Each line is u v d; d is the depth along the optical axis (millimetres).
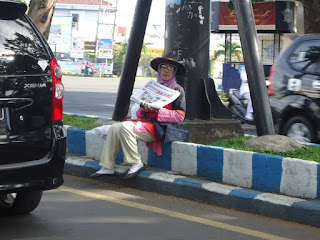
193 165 6492
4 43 4555
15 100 4543
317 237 4922
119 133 6695
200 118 8328
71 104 19156
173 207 5852
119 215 5473
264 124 7164
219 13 23953
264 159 5836
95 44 77562
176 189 6301
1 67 4488
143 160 7105
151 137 6758
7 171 4480
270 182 5801
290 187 5648
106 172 6801
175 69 6910
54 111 4762
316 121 9094
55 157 4734
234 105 12375
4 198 5418
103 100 21500
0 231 4867
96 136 7547
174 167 6723
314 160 6035
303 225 5273
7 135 4512
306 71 9320
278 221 5398
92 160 7469
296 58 9562
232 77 21953
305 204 5316
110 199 6113
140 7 8703
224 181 6199
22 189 4566
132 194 6410
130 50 8922
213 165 6301
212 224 5242
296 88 9406
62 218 5312
